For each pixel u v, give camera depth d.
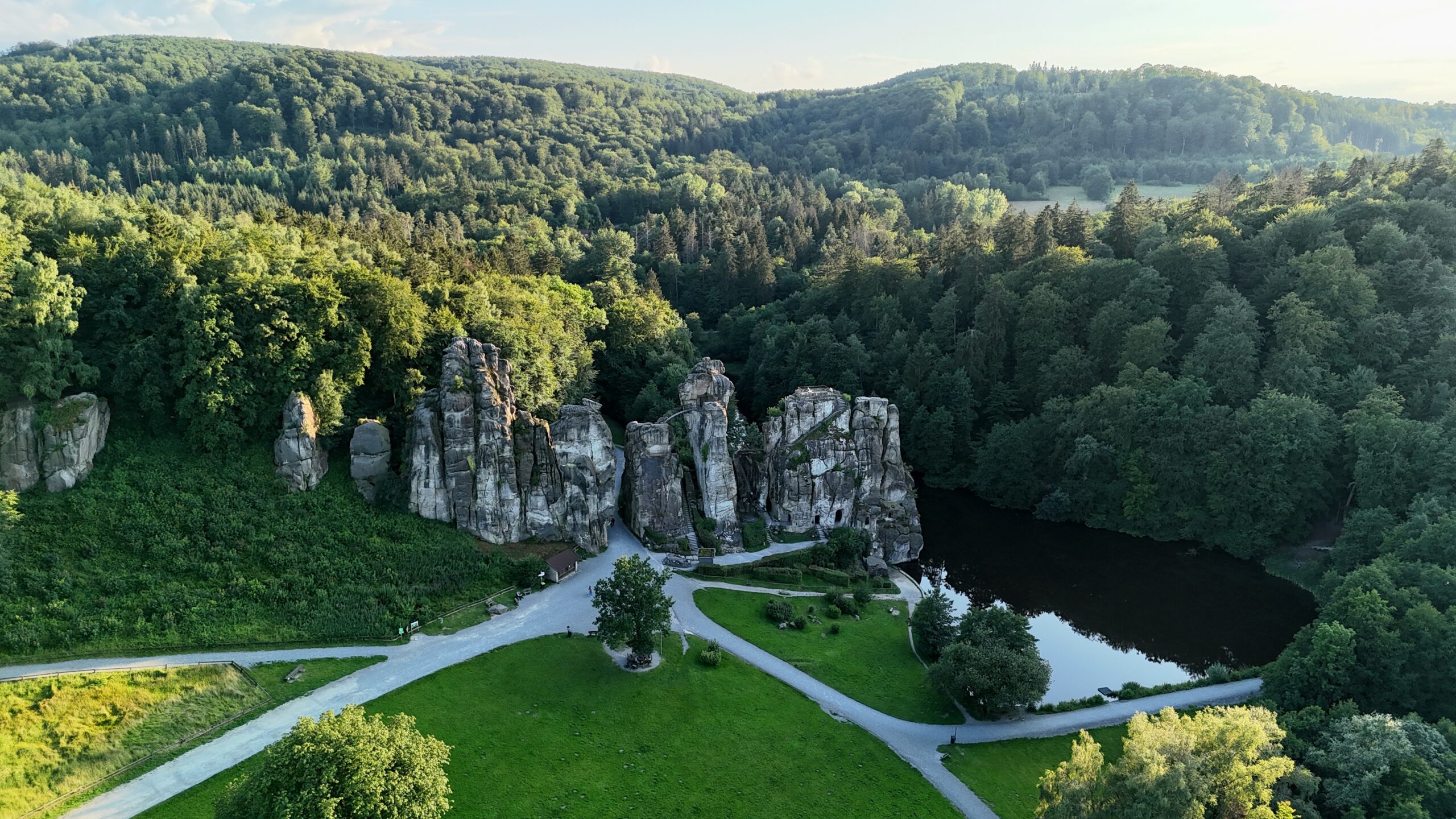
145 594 70.25
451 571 82.38
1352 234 129.50
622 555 94.62
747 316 178.12
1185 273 133.00
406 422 91.69
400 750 47.41
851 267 169.12
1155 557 111.25
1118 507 120.06
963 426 137.75
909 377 142.75
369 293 92.44
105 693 61.25
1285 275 124.94
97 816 52.94
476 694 68.38
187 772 57.22
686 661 76.81
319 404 85.06
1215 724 54.78
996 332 139.00
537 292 136.50
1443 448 94.56
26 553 69.75
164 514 76.19
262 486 81.25
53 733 57.22
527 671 72.25
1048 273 142.62
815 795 61.84
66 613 66.62
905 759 67.12
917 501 130.62
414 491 86.38
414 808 45.28
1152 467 116.19
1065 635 91.75
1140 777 48.19
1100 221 181.25
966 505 129.38
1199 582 104.25
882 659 81.94
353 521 82.88
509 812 56.66
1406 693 67.38
